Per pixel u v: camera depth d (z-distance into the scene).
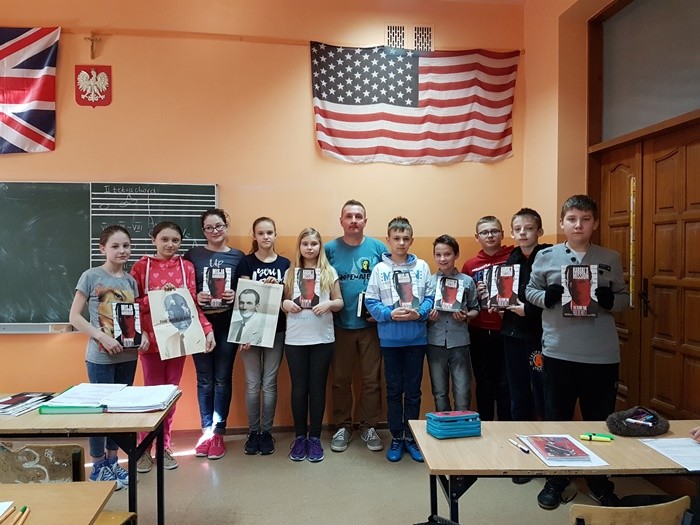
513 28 3.68
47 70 3.29
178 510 2.43
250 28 3.47
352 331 3.24
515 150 3.70
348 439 3.24
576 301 2.31
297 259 3.13
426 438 1.74
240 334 2.98
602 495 2.38
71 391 2.10
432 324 3.06
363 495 2.58
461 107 3.63
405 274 2.95
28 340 3.30
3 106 3.27
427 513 2.40
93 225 3.34
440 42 3.63
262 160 3.50
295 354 3.01
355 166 3.57
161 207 3.40
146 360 2.95
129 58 3.38
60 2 3.32
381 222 3.60
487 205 3.67
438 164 3.63
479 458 1.55
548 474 1.47
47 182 3.29
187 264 3.05
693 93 2.52
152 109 3.40
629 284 2.97
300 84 3.52
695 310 2.49
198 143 3.44
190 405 3.42
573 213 2.34
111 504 2.48
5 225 3.27
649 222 2.81
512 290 2.79
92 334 2.50
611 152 3.15
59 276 3.31
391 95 3.57
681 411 2.57
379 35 3.57
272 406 3.15
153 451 3.12
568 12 3.14
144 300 2.88
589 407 2.43
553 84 3.29
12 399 2.06
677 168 2.62
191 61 3.43
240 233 3.49
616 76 3.13
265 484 2.71
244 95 3.48
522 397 2.83
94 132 3.35
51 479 1.66
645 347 2.83
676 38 2.64
